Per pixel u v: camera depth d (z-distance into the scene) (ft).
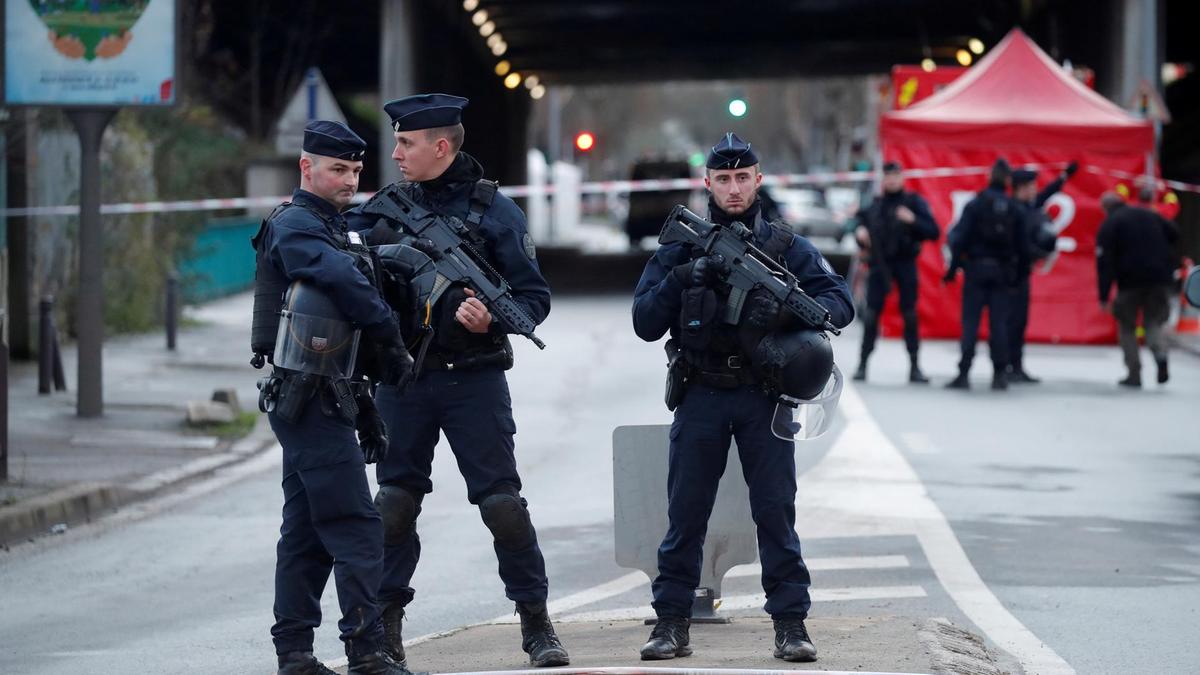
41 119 250.37
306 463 72.43
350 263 72.23
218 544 126.00
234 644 94.79
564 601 104.94
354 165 73.97
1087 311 278.05
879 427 177.37
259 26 460.14
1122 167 272.51
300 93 257.14
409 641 92.17
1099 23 353.92
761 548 77.82
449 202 80.02
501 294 77.87
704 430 77.97
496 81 566.77
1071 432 175.11
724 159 77.46
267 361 75.51
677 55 580.71
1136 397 206.39
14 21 183.21
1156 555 115.85
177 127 325.62
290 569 75.00
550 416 191.01
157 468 157.69
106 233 277.44
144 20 184.24
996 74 277.85
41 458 159.94
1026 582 107.24
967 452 160.86
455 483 151.02
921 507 132.67
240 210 395.55
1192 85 538.47
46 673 88.07
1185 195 408.87
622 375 230.27
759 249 77.97
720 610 101.86
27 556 122.01
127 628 99.30
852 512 130.93
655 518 92.48
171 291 259.19
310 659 75.25
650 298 78.89
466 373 78.74
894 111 295.48
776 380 75.87
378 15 480.64
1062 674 83.41
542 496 142.20
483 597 106.52
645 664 76.89
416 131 78.95
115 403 197.57
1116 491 140.97
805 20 501.15
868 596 103.24
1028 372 234.99
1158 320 216.33
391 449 79.51
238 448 173.06
